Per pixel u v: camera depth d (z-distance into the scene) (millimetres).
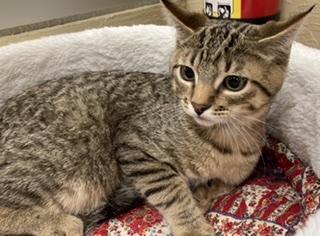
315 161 270
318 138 269
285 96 290
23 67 318
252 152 268
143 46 337
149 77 287
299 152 287
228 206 268
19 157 254
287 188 275
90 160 265
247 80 231
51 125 260
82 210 272
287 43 234
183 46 245
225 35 236
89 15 371
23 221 257
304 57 280
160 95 271
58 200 261
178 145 257
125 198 280
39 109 264
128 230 262
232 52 229
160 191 254
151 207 277
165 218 257
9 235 259
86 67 337
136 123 267
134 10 386
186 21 250
